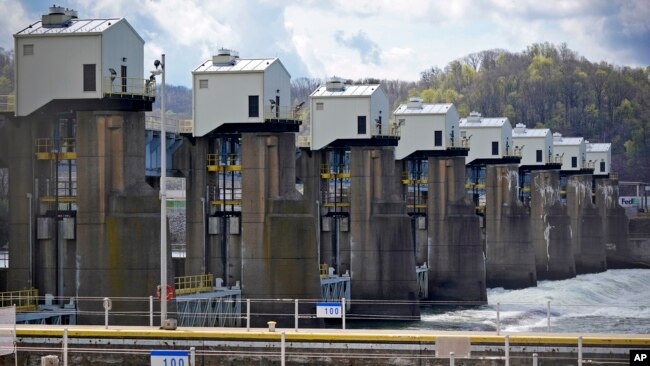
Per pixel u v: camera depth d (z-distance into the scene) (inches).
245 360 5260.8
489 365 5177.2
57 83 7839.6
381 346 5201.8
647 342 5152.6
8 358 5275.6
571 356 5167.3
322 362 5221.5
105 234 7805.1
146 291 7770.7
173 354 4864.7
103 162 7839.6
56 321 7682.1
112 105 7805.1
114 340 5369.1
